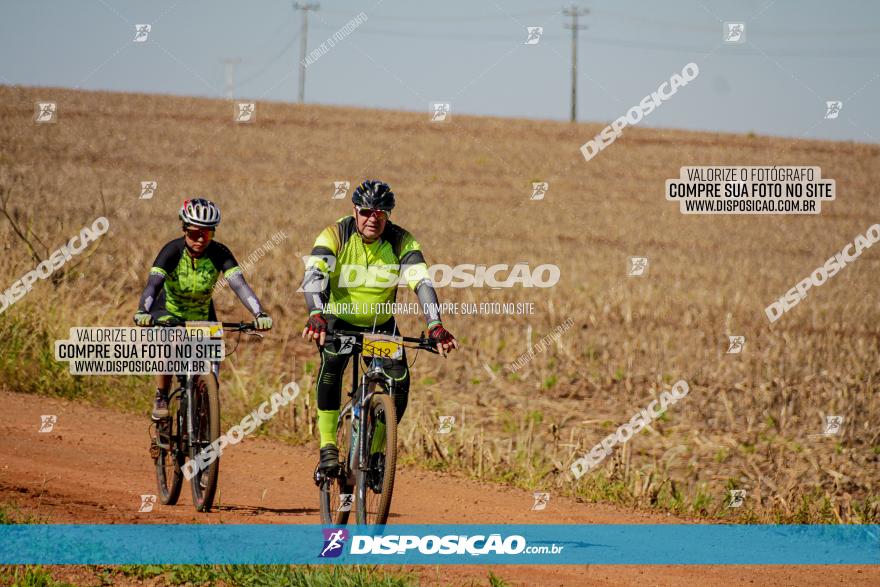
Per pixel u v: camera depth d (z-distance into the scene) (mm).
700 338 37250
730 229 79750
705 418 26641
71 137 103188
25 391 25625
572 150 125000
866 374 31328
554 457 21781
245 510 16141
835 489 20672
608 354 33906
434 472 20828
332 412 14352
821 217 89062
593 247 66562
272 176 92688
